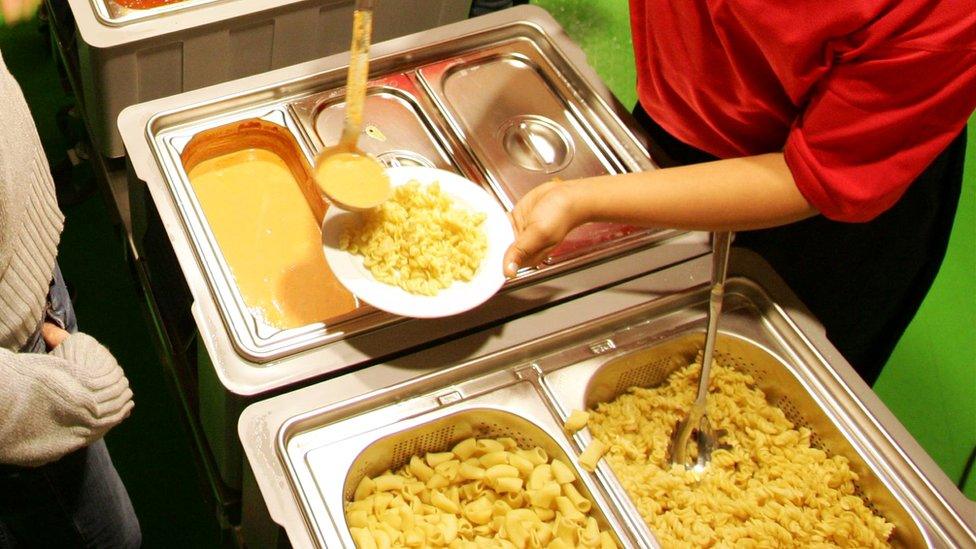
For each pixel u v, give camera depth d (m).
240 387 1.36
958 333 2.64
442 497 1.45
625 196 1.41
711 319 1.44
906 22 1.20
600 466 1.43
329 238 1.49
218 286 1.46
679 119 1.67
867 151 1.31
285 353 1.41
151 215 1.65
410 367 1.44
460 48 1.91
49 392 1.17
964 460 2.39
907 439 1.47
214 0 1.92
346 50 2.14
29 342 1.29
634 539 1.36
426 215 1.52
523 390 1.48
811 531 1.48
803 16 1.27
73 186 2.60
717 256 1.42
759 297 1.62
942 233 1.71
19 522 1.50
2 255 1.14
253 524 1.51
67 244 2.54
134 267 2.04
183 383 1.71
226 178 1.76
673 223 1.43
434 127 1.77
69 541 1.57
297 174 1.77
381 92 1.82
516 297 1.54
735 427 1.60
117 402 1.29
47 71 2.90
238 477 1.58
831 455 1.54
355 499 1.42
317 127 1.73
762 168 1.40
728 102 1.53
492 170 1.73
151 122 1.65
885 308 1.81
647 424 1.59
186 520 2.13
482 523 1.45
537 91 1.87
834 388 1.53
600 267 1.60
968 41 1.18
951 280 2.75
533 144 1.79
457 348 1.48
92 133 2.12
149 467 2.19
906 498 1.42
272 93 1.75
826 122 1.32
